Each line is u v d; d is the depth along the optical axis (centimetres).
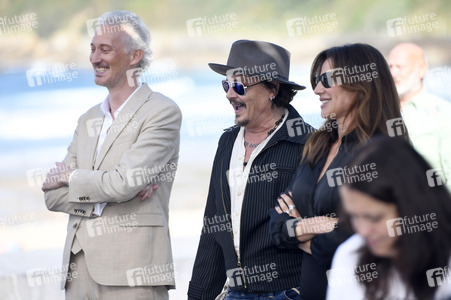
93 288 1119
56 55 14400
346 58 894
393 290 532
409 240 515
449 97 7200
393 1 14550
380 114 875
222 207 1087
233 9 15075
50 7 14800
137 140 1131
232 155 1102
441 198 510
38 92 9488
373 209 511
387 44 12925
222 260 1143
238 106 1083
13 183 4672
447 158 1259
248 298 1047
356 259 565
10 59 13900
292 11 15012
